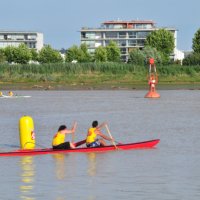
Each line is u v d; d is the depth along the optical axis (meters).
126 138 64.81
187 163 46.66
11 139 65.06
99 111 107.44
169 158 49.19
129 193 35.94
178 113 101.75
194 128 75.25
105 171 43.25
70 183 38.94
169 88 196.38
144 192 36.19
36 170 43.75
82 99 147.00
